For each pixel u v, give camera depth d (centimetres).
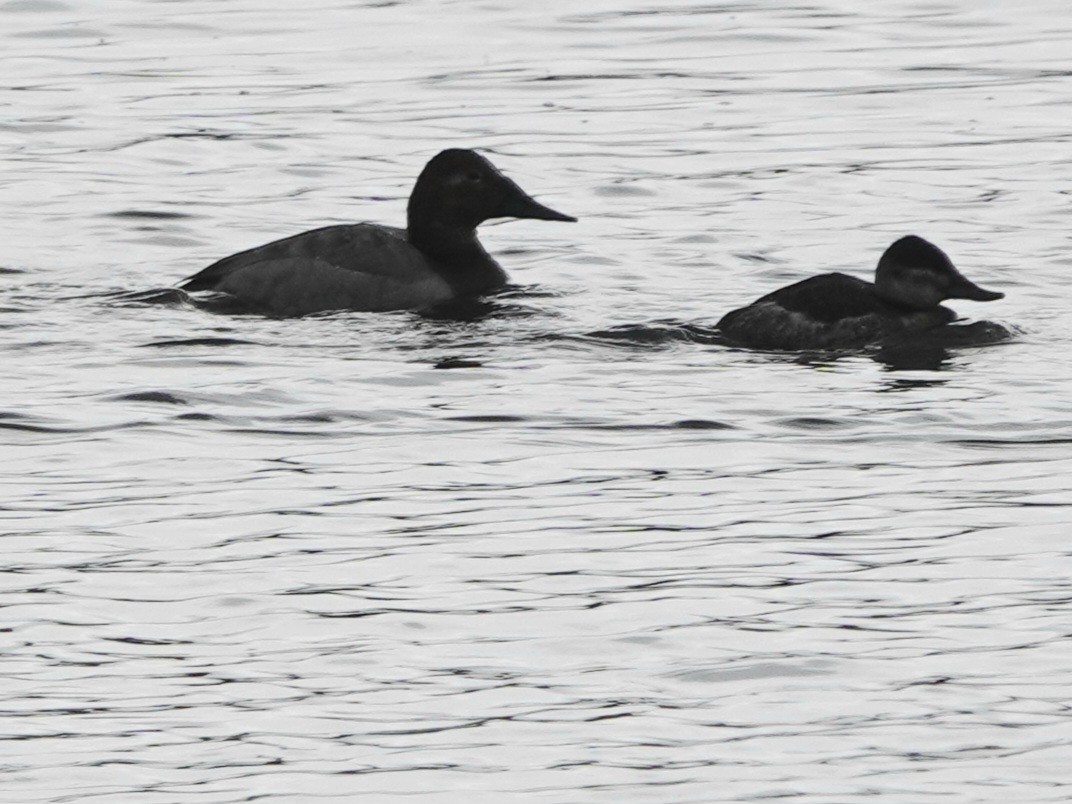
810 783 987
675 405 1633
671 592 1234
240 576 1263
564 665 1129
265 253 2003
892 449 1523
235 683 1106
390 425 1587
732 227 2278
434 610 1209
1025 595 1223
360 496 1417
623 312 1941
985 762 1006
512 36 3259
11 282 2039
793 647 1148
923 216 2314
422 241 2066
